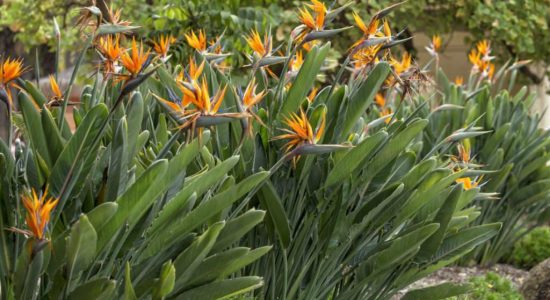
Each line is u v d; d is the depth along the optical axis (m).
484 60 8.12
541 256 8.09
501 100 8.02
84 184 3.45
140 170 3.76
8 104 3.48
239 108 3.40
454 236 5.00
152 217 3.52
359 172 4.57
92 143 3.33
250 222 3.72
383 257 4.72
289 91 4.33
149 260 3.64
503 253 8.18
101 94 3.86
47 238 3.21
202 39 4.71
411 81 4.86
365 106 4.45
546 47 11.21
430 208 4.98
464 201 5.02
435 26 10.81
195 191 3.48
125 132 3.42
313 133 3.79
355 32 9.68
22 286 3.27
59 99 4.02
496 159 7.65
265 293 4.64
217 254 3.63
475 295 6.46
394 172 4.84
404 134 4.45
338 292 5.14
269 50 4.31
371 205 4.65
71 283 3.41
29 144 3.56
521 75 11.80
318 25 4.25
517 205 7.95
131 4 8.74
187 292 3.64
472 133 4.77
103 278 3.27
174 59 8.45
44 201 3.38
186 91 3.21
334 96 4.43
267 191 4.22
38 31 11.16
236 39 8.37
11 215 3.42
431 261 5.04
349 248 4.83
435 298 5.09
